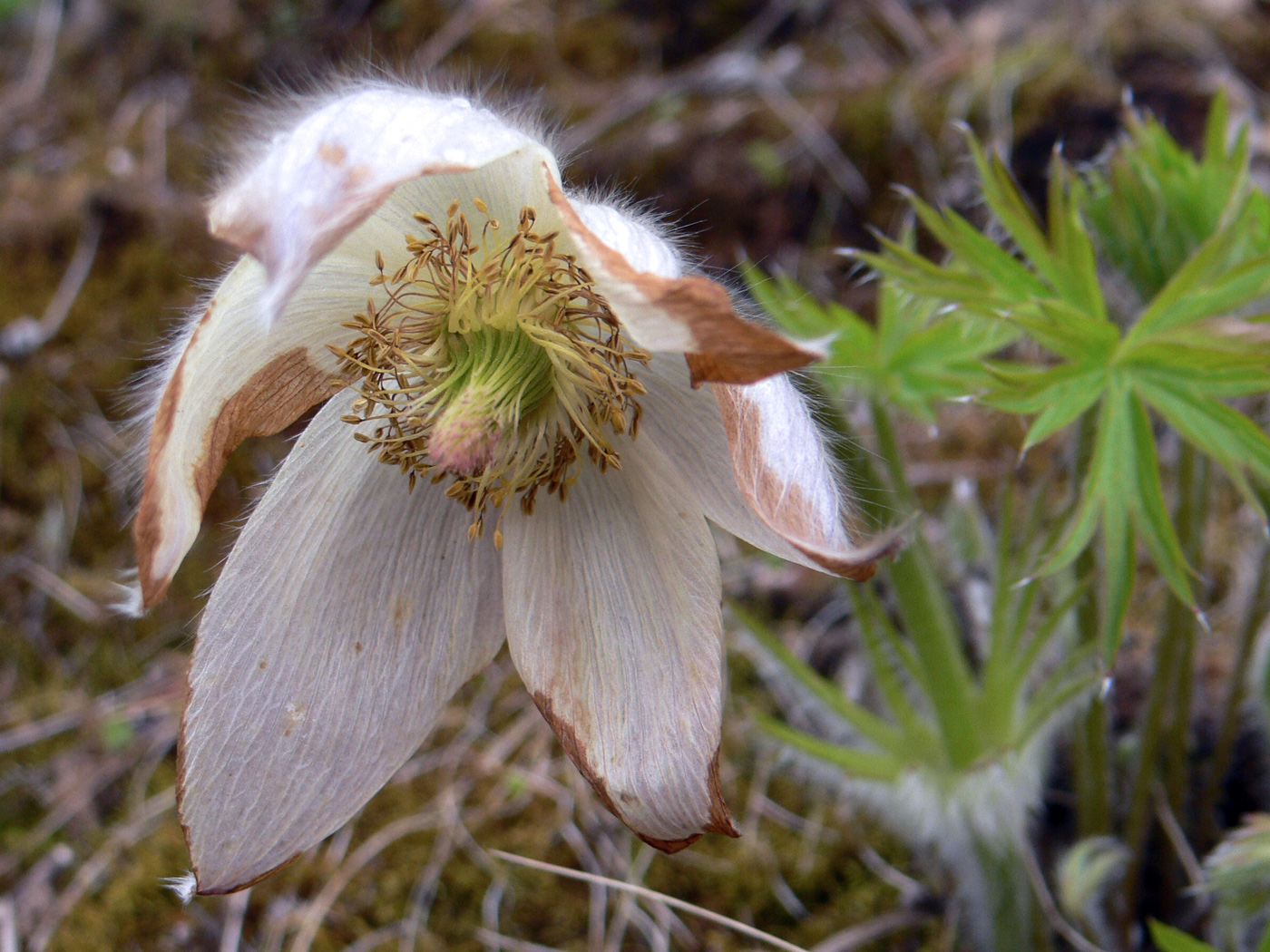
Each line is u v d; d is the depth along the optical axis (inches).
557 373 3.2
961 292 3.4
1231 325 3.1
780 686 5.1
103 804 5.1
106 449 6.1
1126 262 3.6
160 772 5.2
